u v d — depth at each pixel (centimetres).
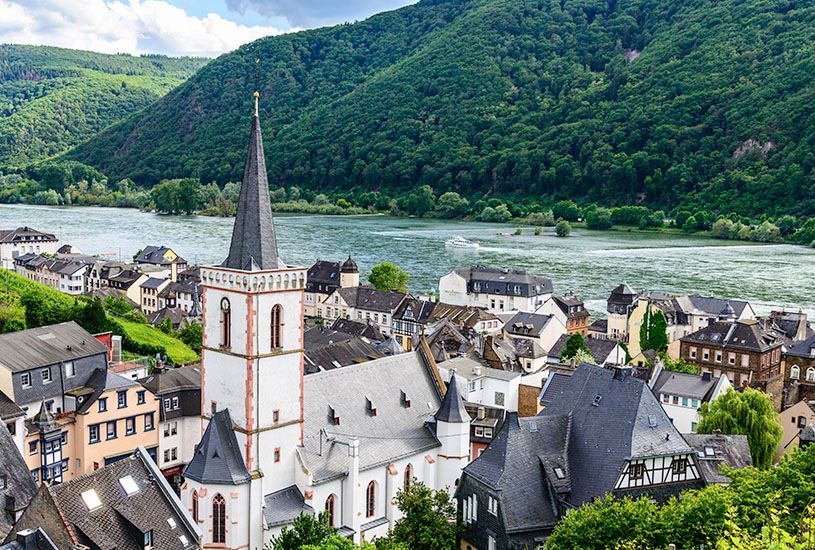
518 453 7725
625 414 7925
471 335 18212
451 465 9275
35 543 5697
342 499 8306
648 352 17588
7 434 6856
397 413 9262
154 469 6794
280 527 7712
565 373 12756
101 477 6494
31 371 9944
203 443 7712
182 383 11162
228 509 7594
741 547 4197
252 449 7669
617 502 6731
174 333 18525
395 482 8712
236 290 7562
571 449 8000
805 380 16650
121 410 10338
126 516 6366
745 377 16075
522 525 7394
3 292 15412
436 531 7706
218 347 7831
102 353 10919
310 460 8119
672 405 12788
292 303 7831
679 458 7938
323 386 8738
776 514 5103
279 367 7806
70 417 9994
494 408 11050
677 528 6294
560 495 7681
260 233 7725
